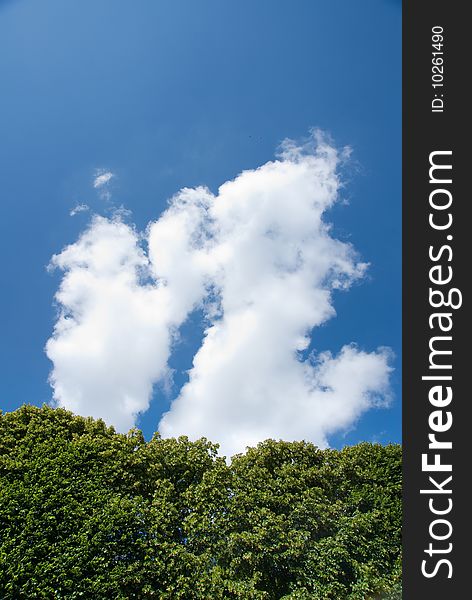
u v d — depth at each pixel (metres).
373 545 17.58
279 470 19.14
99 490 15.27
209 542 15.89
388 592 16.61
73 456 15.74
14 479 14.45
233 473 18.38
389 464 20.61
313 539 17.42
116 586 13.41
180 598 14.29
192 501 16.80
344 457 20.62
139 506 15.55
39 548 13.10
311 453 20.31
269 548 15.94
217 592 14.53
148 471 17.09
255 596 14.90
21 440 15.87
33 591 12.43
